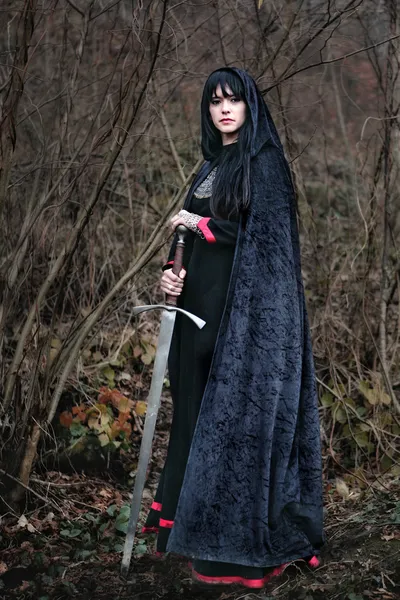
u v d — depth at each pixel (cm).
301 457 328
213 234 317
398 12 466
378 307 512
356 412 459
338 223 580
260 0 347
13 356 403
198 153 581
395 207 528
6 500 377
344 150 650
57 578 326
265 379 312
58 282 477
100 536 365
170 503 330
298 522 322
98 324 485
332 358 488
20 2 383
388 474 439
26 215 395
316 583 313
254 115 315
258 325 311
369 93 641
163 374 315
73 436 430
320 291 525
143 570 336
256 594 311
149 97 466
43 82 474
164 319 316
